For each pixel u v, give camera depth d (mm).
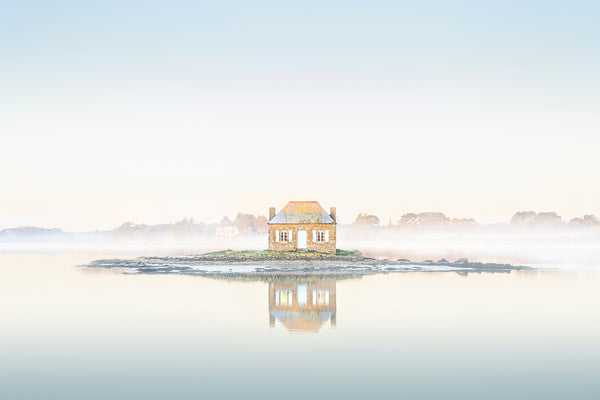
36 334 21109
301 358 17531
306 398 13766
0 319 24359
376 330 21953
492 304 29047
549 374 15797
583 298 31438
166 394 14047
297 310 26859
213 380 15211
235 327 22531
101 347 19000
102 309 27188
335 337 20594
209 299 30781
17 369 16297
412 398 13797
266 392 14211
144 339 20219
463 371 16094
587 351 18500
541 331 21766
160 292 34062
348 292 34219
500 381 15148
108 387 14609
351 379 15312
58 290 35188
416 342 19766
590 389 14469
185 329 22062
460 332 21531
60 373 15875
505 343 19641
